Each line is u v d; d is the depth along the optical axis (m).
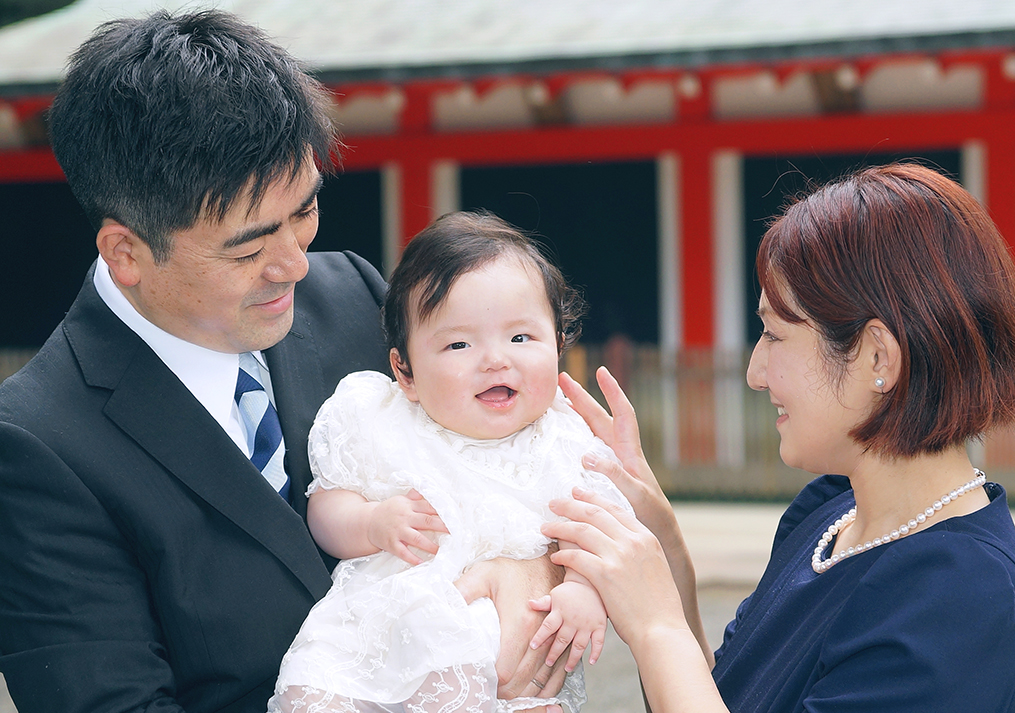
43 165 10.55
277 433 2.00
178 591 1.78
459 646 1.74
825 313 1.59
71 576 1.72
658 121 9.86
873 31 8.18
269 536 1.85
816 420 1.65
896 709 1.43
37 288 10.80
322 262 2.34
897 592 1.50
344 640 1.80
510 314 1.96
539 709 1.80
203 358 1.91
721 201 9.74
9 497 1.72
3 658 1.73
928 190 1.60
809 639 1.63
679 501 9.13
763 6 9.41
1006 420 1.57
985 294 1.55
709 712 1.57
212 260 1.75
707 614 6.00
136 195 1.70
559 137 9.95
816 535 1.88
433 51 9.19
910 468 1.62
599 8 10.04
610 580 1.75
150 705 1.71
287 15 10.94
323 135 1.85
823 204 1.65
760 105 9.62
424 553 1.89
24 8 12.31
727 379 9.27
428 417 2.03
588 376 9.52
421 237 2.05
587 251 10.11
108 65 1.72
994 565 1.46
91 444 1.77
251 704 1.85
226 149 1.66
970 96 9.12
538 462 1.97
